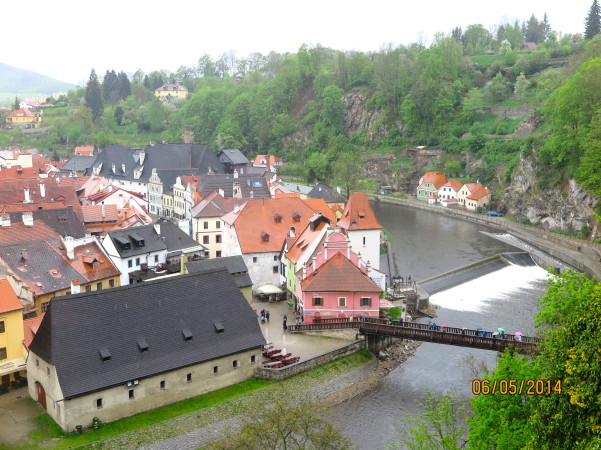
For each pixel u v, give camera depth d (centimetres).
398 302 10906
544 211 18450
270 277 11450
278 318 9812
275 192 16638
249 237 11400
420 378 8500
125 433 6400
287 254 10844
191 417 6831
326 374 8162
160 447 6350
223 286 7975
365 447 6694
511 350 8206
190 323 7450
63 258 9344
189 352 7225
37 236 10350
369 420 7325
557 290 5981
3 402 6919
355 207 11806
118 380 6588
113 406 6606
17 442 6088
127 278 10156
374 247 11844
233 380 7625
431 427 7000
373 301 9288
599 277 12888
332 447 5838
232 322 7756
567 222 17275
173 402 7094
